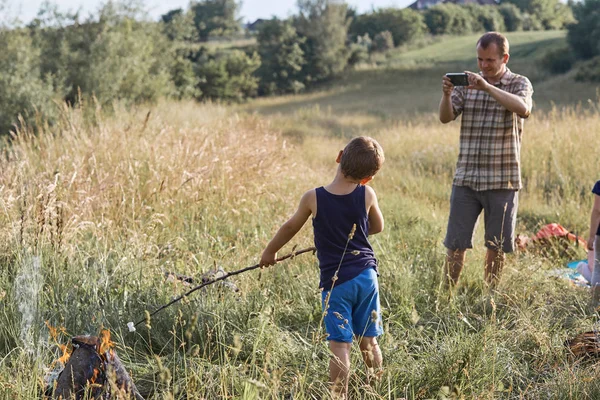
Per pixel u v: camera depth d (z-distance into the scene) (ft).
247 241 21.62
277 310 14.87
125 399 10.33
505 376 12.80
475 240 22.40
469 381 12.00
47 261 16.58
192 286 15.98
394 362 12.78
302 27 230.89
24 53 65.87
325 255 12.13
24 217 17.65
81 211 20.62
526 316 14.83
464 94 18.13
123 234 20.12
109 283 16.02
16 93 60.23
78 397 10.92
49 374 11.78
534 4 352.08
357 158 11.87
